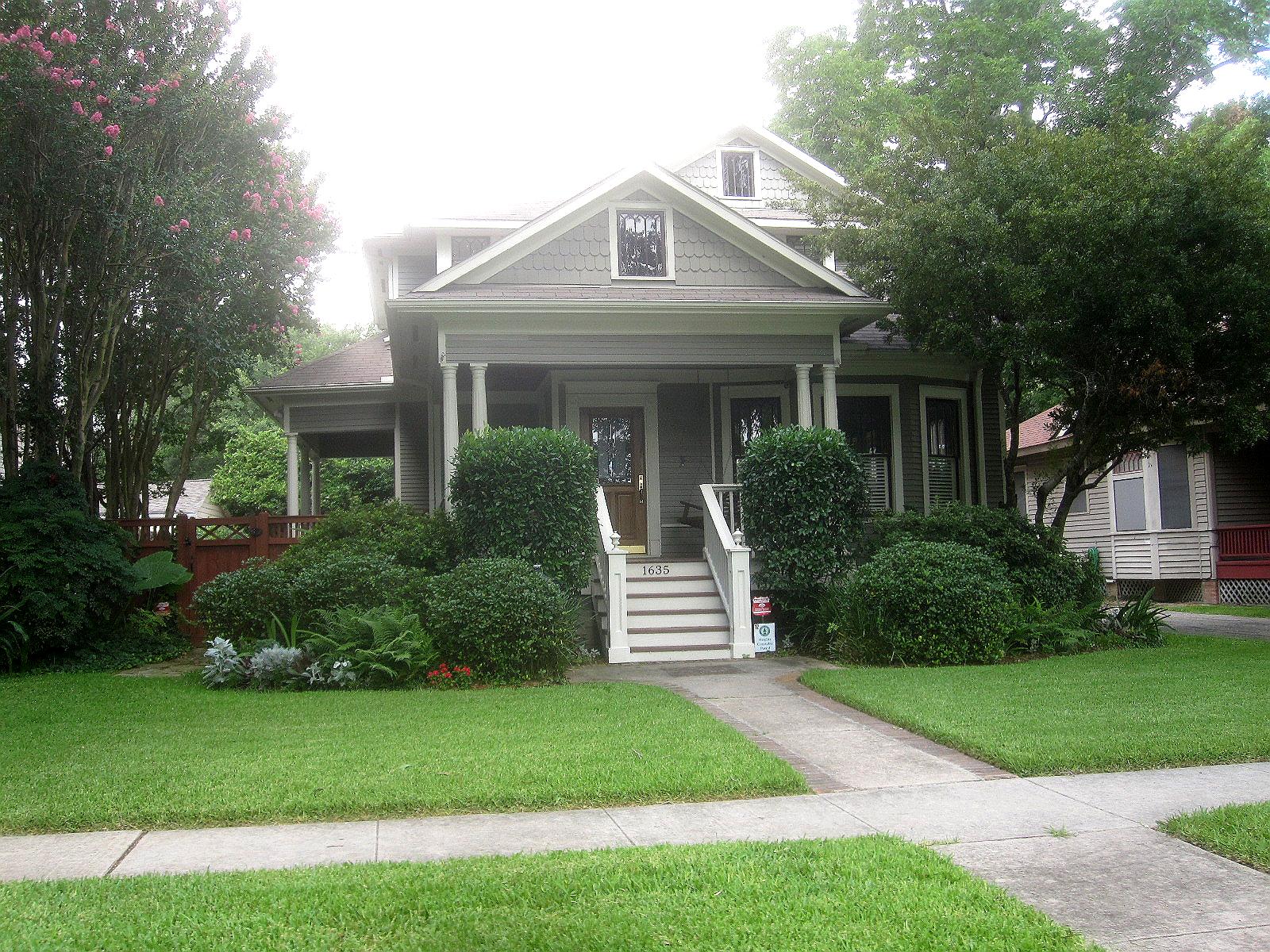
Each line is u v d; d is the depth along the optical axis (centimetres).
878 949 374
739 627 1274
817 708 887
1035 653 1193
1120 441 1424
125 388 1496
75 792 593
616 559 1261
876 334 1695
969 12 2677
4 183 1214
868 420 1677
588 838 522
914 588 1128
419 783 607
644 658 1254
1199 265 1263
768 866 462
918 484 1672
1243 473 2125
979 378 1756
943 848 505
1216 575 2086
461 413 1766
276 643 1047
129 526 1469
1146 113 2417
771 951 372
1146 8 2541
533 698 917
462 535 1256
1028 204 1307
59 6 1220
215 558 1478
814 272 1470
